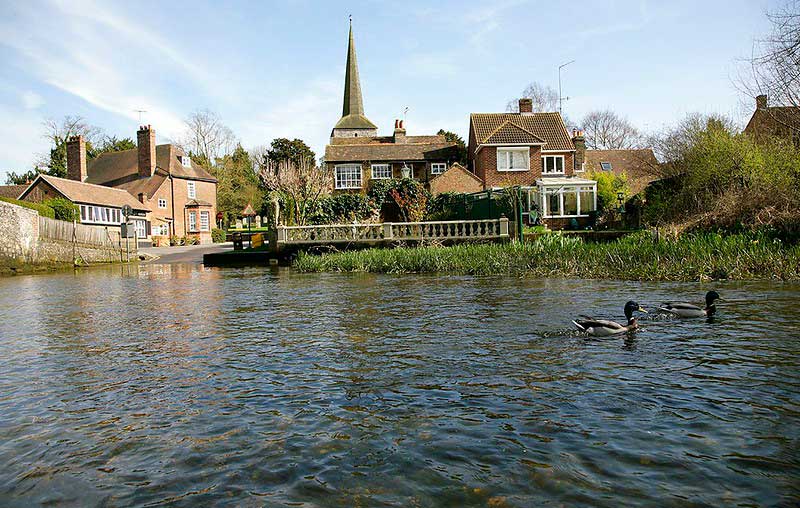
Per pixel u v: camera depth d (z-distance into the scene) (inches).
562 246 766.5
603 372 248.2
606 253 706.2
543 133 1710.1
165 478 157.8
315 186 1609.3
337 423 194.5
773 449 165.8
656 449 167.0
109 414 211.5
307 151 3019.2
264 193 3063.5
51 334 377.4
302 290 613.3
